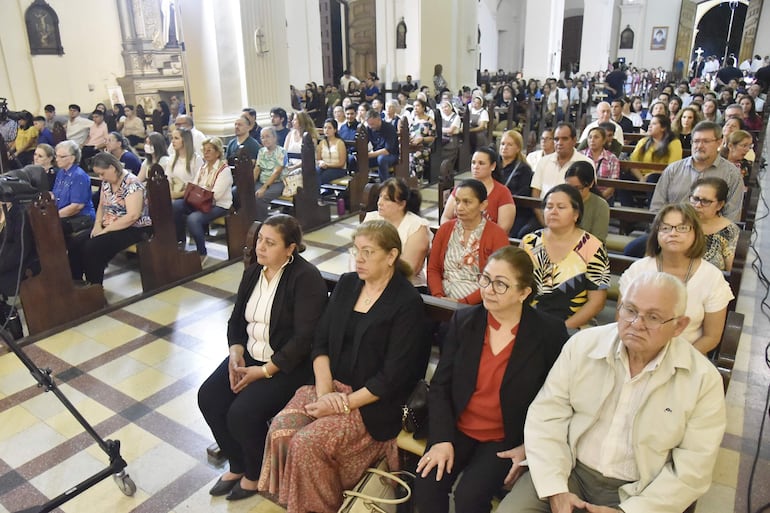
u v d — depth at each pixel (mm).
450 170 4758
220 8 7254
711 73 24172
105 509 2379
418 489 1932
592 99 17859
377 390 2131
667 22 25906
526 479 1869
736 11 31422
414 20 16891
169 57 13547
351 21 16938
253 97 7770
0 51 11094
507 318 1987
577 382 1842
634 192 5754
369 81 15164
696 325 2389
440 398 2062
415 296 2217
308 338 2387
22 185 2570
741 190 3836
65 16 12008
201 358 3576
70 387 3273
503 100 12477
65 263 3953
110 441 2344
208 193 5102
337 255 5348
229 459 2447
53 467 2635
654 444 1708
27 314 3785
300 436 2025
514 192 4719
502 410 1958
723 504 2289
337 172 6871
